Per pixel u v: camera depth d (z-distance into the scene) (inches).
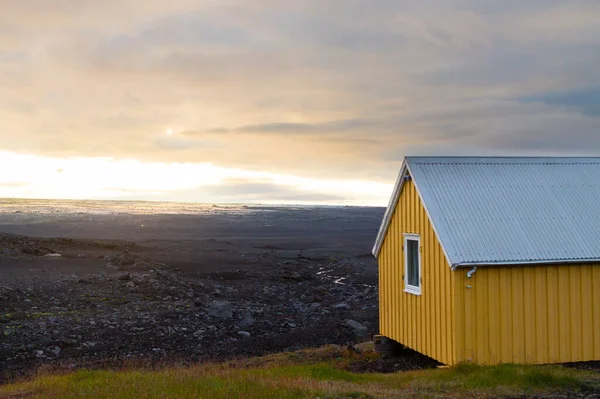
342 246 2423.7
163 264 1449.3
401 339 600.1
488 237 499.5
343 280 1433.3
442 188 543.2
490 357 485.1
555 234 511.2
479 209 526.0
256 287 1249.4
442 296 506.3
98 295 992.9
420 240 553.3
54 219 3622.0
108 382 451.5
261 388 402.6
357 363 597.0
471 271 480.7
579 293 508.4
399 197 608.7
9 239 1555.1
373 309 1020.5
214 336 792.9
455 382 435.2
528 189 555.8
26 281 1048.8
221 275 1370.6
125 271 1254.9
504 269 492.7
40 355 661.3
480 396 393.7
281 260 1817.2
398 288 610.2
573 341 503.2
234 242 2518.5
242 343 761.6
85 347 705.0
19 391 441.1
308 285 1325.0
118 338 749.9
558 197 550.9
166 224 3619.6
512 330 490.9
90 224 3304.6
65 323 791.7
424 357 581.6
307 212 6432.1
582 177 581.6
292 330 845.2
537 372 433.4
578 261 497.4
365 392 402.6
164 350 715.4
